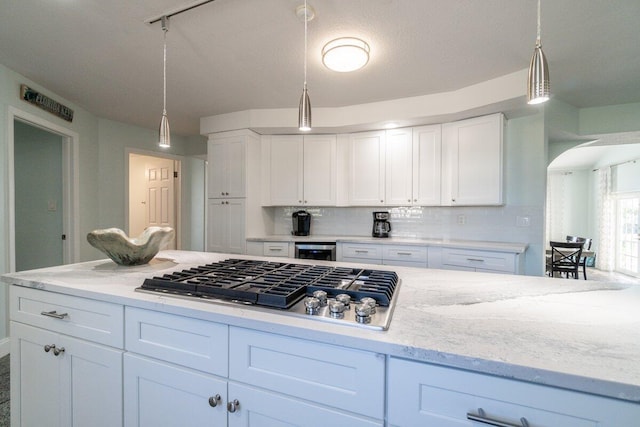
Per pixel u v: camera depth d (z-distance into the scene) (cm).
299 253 321
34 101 251
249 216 334
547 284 117
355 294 96
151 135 411
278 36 187
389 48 199
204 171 507
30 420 128
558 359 60
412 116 285
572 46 195
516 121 290
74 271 142
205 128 344
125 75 242
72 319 117
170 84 259
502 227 299
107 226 357
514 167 292
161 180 461
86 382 114
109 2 156
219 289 100
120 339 107
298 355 80
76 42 195
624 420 54
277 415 83
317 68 229
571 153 589
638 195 545
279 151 353
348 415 75
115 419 108
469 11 162
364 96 284
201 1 155
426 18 168
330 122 316
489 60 214
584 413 57
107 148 358
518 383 61
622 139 335
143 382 103
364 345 71
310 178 349
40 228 317
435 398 68
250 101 299
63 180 306
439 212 332
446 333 73
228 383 89
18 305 131
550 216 709
